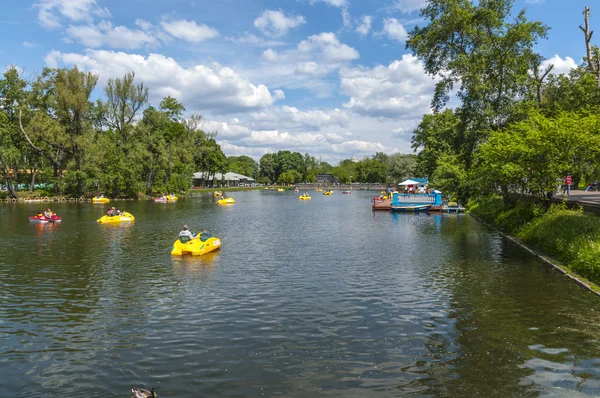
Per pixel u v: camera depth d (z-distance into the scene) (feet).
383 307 45.44
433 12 121.08
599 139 70.44
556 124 75.10
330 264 68.23
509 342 35.40
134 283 55.98
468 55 116.88
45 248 83.20
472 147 123.85
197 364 31.86
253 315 43.16
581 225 67.67
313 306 46.03
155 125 294.25
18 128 237.25
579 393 27.20
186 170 343.05
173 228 116.67
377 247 84.84
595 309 43.52
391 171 442.91
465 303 46.26
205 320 41.65
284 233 108.17
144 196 275.18
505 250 78.64
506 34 108.88
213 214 167.53
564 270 58.90
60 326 39.99
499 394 27.20
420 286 53.83
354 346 35.06
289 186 575.79
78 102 231.09
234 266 66.69
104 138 255.50
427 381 28.99
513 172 79.77
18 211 169.17
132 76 264.93
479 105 112.37
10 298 49.06
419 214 168.04
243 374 30.19
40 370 31.01
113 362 32.27
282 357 33.01
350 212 179.73
